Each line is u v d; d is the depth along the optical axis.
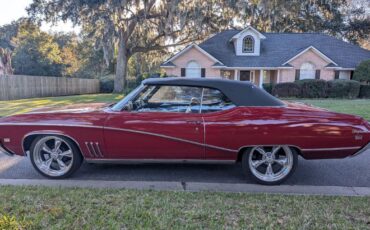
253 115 4.03
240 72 23.39
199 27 24.17
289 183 4.25
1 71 26.69
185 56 22.22
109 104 5.00
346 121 4.02
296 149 4.11
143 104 4.36
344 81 18.95
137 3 22.69
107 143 4.15
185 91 4.27
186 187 4.00
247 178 4.42
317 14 31.08
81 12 22.31
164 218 2.95
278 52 23.19
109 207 3.18
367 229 2.80
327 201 3.46
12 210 3.08
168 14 22.64
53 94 24.91
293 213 3.12
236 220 2.94
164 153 4.16
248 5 23.52
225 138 4.04
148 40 27.06
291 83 19.27
